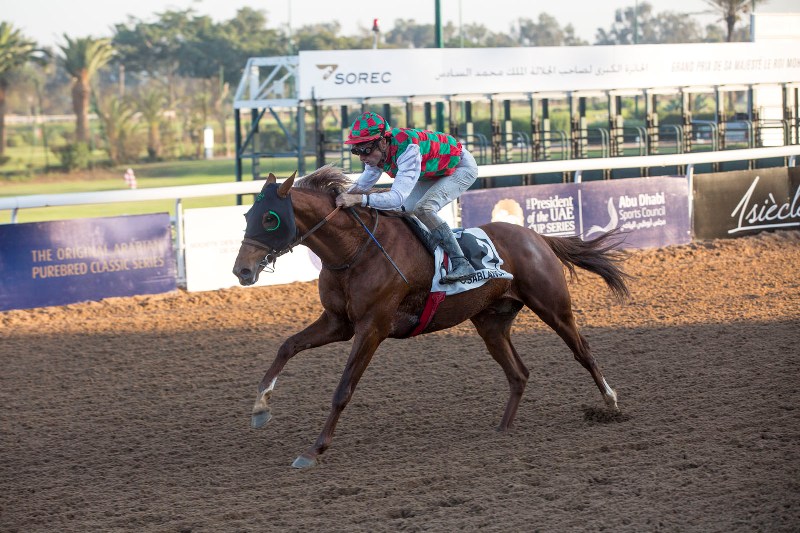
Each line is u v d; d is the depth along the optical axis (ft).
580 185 79.46
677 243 83.87
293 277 71.61
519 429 37.73
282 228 33.06
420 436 37.27
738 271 71.97
